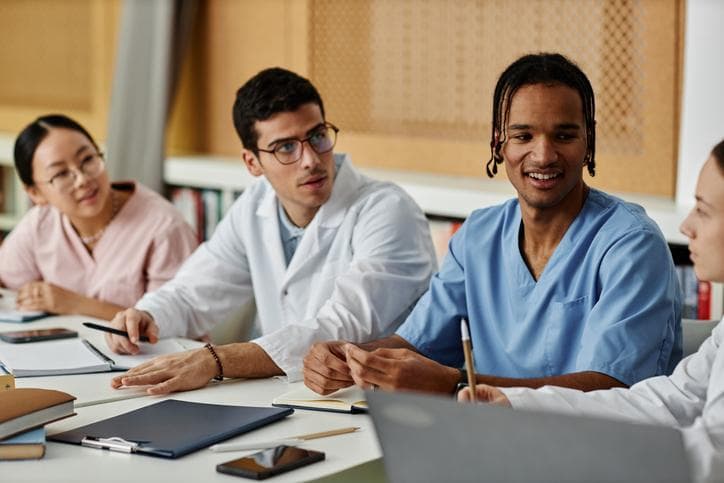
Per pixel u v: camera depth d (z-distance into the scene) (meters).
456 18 4.12
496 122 2.16
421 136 4.30
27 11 5.82
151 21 4.75
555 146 2.07
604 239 2.11
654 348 2.01
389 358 2.01
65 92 5.67
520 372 2.24
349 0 4.46
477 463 1.31
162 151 4.73
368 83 4.45
